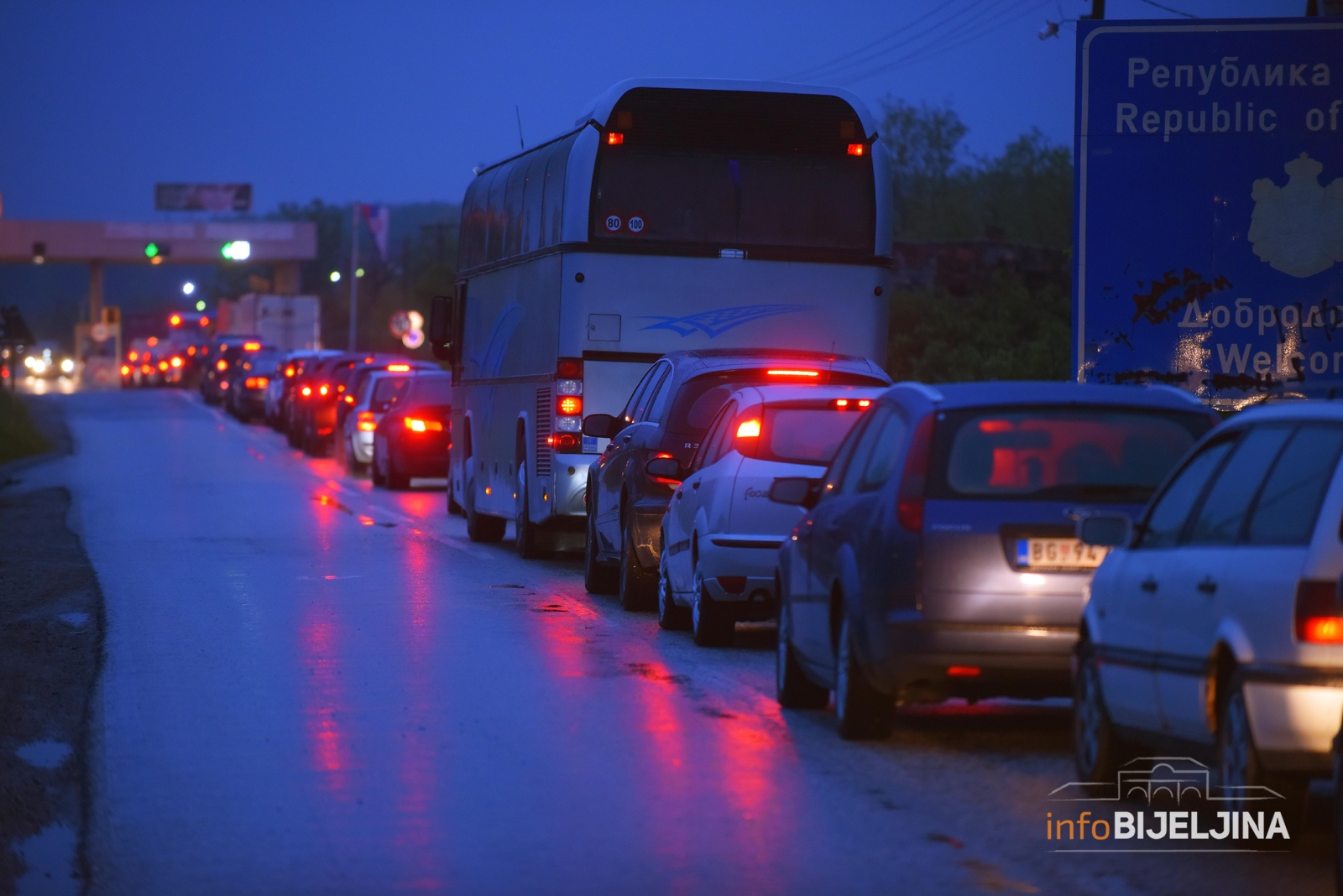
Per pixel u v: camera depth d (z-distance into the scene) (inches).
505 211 3095.5
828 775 1214.9
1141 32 2300.7
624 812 1103.0
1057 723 1439.5
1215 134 2298.2
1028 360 6072.8
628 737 1354.6
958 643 1226.0
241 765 1252.5
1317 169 2289.6
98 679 1647.4
